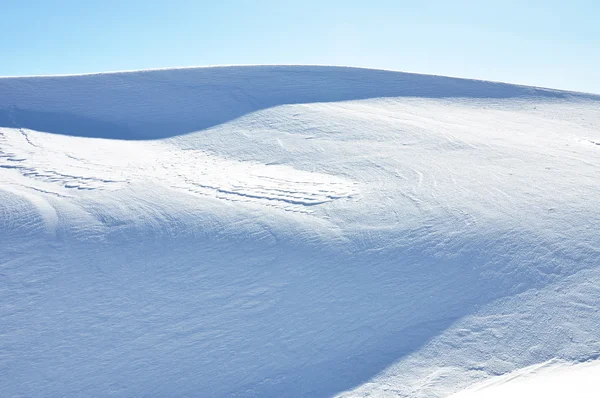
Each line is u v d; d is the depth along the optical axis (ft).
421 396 19.83
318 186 41.91
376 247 30.78
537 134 60.85
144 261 31.65
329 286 27.78
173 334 25.16
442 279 27.09
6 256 32.40
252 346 23.95
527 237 29.40
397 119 67.41
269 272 29.60
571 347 21.39
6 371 23.12
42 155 55.47
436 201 36.22
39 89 86.58
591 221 30.71
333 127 63.62
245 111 76.28
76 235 34.81
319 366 22.35
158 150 60.70
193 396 21.36
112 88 89.56
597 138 59.21
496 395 17.74
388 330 23.99
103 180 45.98
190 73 99.35
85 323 26.23
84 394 21.76
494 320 23.62
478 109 78.33
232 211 37.45
